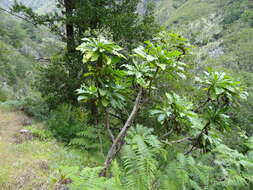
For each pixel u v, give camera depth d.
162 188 1.98
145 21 6.38
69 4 6.22
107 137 4.15
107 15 5.77
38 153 3.80
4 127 4.97
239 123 6.35
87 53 2.48
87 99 2.99
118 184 1.86
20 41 31.84
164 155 2.58
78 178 1.78
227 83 3.07
